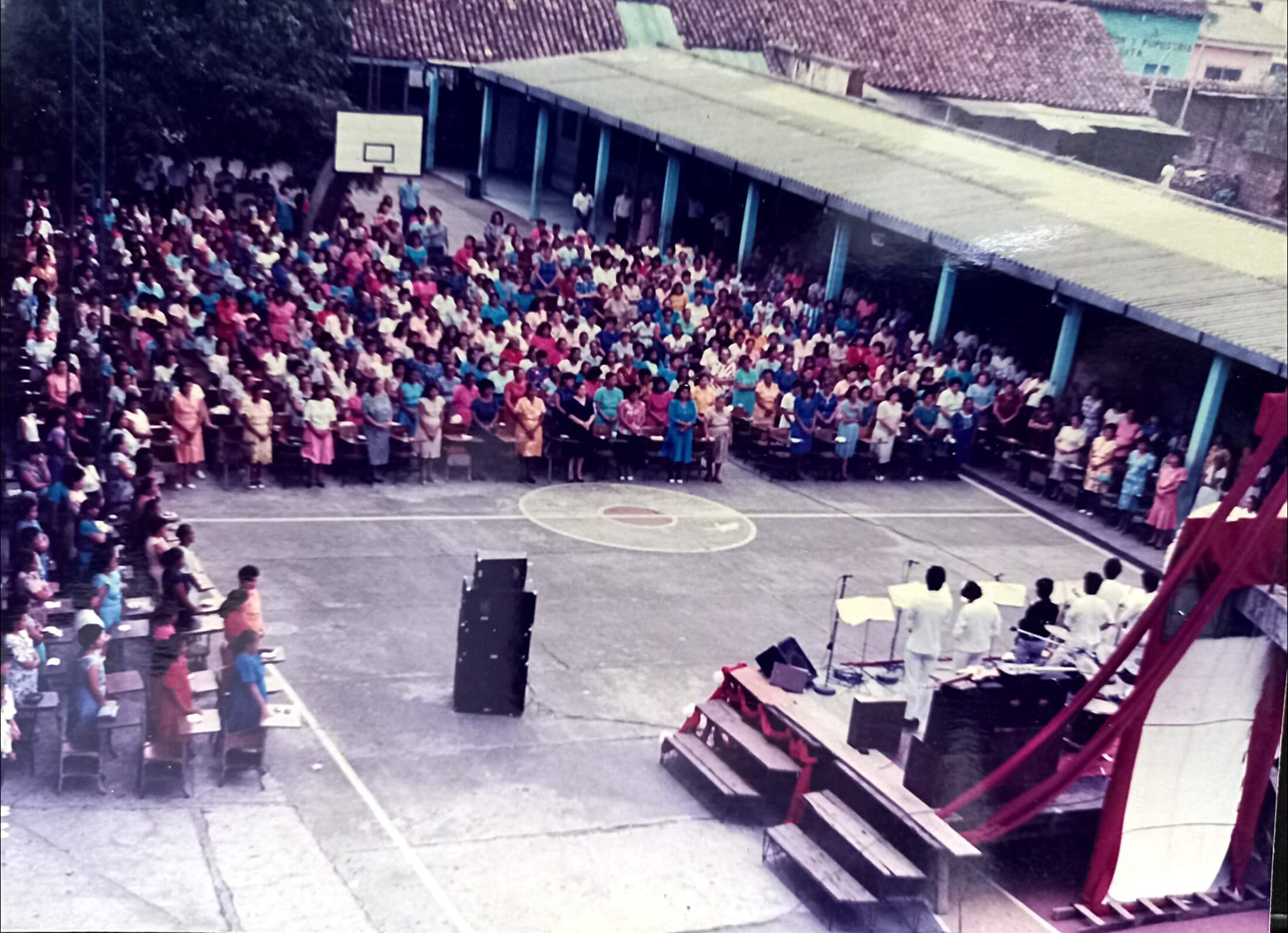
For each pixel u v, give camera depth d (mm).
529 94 19922
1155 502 18688
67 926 9586
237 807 11234
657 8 21750
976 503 19875
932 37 21422
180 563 11703
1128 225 20875
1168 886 12477
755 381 20094
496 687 13055
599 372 18656
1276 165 21844
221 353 16828
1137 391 19406
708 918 10922
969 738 12047
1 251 14875
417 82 19484
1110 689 13430
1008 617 16844
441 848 11141
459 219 20047
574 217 20922
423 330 18109
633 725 13398
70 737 10844
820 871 11062
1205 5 21266
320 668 13211
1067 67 21406
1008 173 20891
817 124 21000
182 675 11078
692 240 20312
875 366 20047
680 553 17000
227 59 17188
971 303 20000
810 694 13711
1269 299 18750
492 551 16062
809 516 18750
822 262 19766
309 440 16641
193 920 9828
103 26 15867
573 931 10547
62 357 14109
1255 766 12344
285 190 18344
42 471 12797
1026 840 12305
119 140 16766
